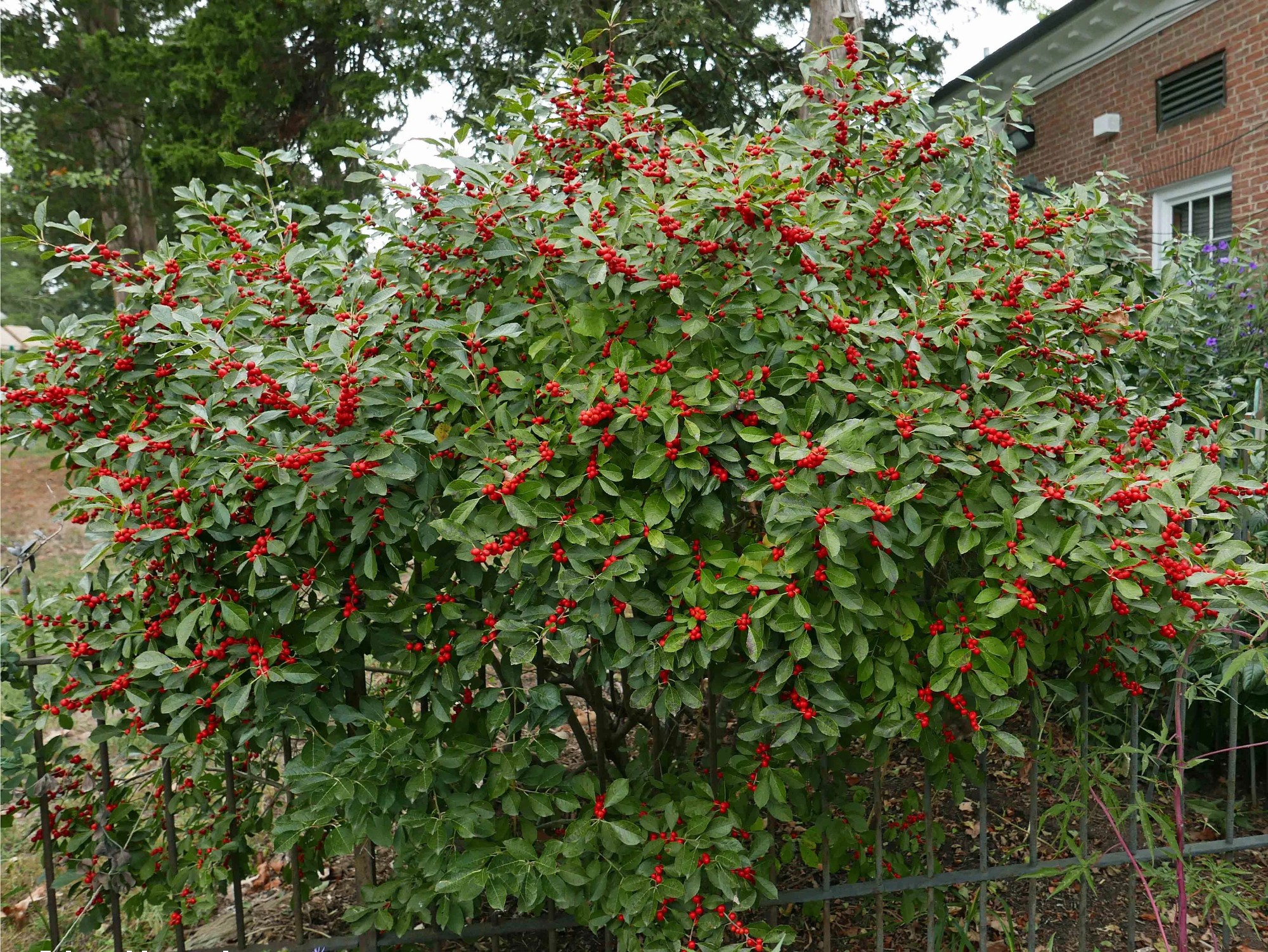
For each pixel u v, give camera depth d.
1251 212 8.01
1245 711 3.45
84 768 2.62
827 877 2.43
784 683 2.14
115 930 2.59
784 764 2.30
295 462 2.03
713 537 2.34
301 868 2.66
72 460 2.62
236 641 2.30
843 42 2.93
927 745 2.35
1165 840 2.77
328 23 15.85
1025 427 2.40
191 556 2.30
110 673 2.43
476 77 13.01
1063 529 2.24
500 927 2.41
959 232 2.88
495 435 2.28
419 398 2.23
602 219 2.36
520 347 2.48
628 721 2.99
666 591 2.23
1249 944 2.88
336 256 2.71
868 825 2.95
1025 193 3.64
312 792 2.17
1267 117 7.79
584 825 2.29
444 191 2.52
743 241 2.43
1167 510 2.13
